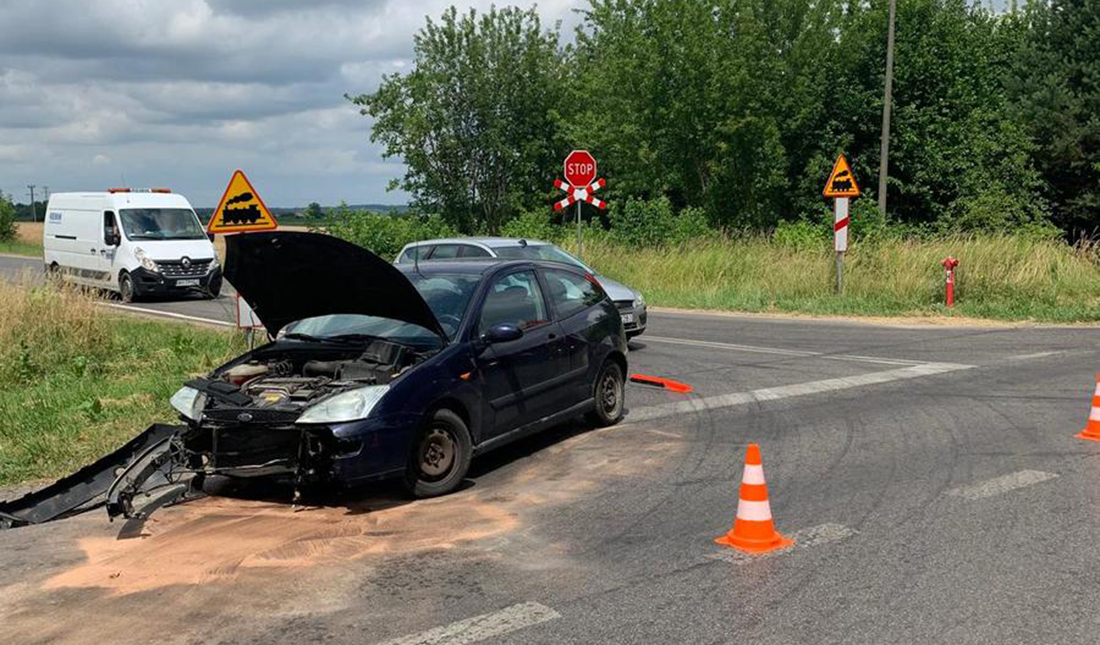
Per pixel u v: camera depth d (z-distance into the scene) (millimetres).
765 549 5293
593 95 33781
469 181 35844
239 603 4672
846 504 6156
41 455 7969
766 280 21484
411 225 27594
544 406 7758
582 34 36469
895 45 29406
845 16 30625
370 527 5891
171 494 6215
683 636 4168
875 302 18578
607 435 8406
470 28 35156
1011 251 19922
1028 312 17203
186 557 5383
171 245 22891
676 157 30297
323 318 7562
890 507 6062
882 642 4062
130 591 4875
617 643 4113
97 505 6496
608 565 5113
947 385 10484
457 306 7273
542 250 13812
